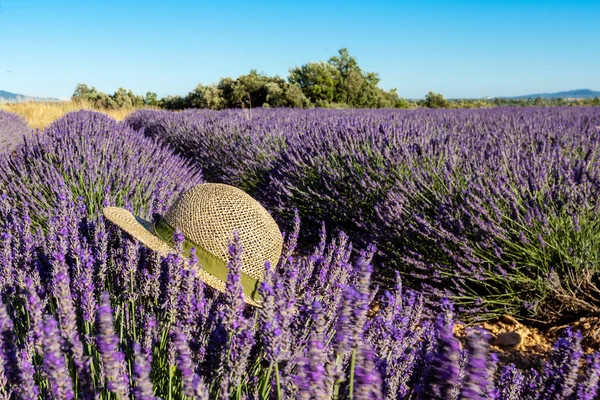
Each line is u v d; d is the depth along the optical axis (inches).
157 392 64.9
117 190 189.8
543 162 199.0
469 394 38.5
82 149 225.6
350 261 183.0
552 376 63.0
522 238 147.3
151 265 89.4
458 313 150.9
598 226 154.3
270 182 249.8
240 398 58.7
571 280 149.7
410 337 86.9
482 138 298.5
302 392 43.6
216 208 92.2
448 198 171.3
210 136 382.6
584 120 519.5
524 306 145.8
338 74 1590.8
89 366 57.0
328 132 279.6
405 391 69.7
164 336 71.4
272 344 51.2
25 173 199.8
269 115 583.8
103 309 48.0
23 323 79.0
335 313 90.0
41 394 60.5
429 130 315.0
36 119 793.6
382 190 197.6
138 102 1571.1
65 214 106.0
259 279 92.0
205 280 83.0
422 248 167.9
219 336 60.2
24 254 94.7
